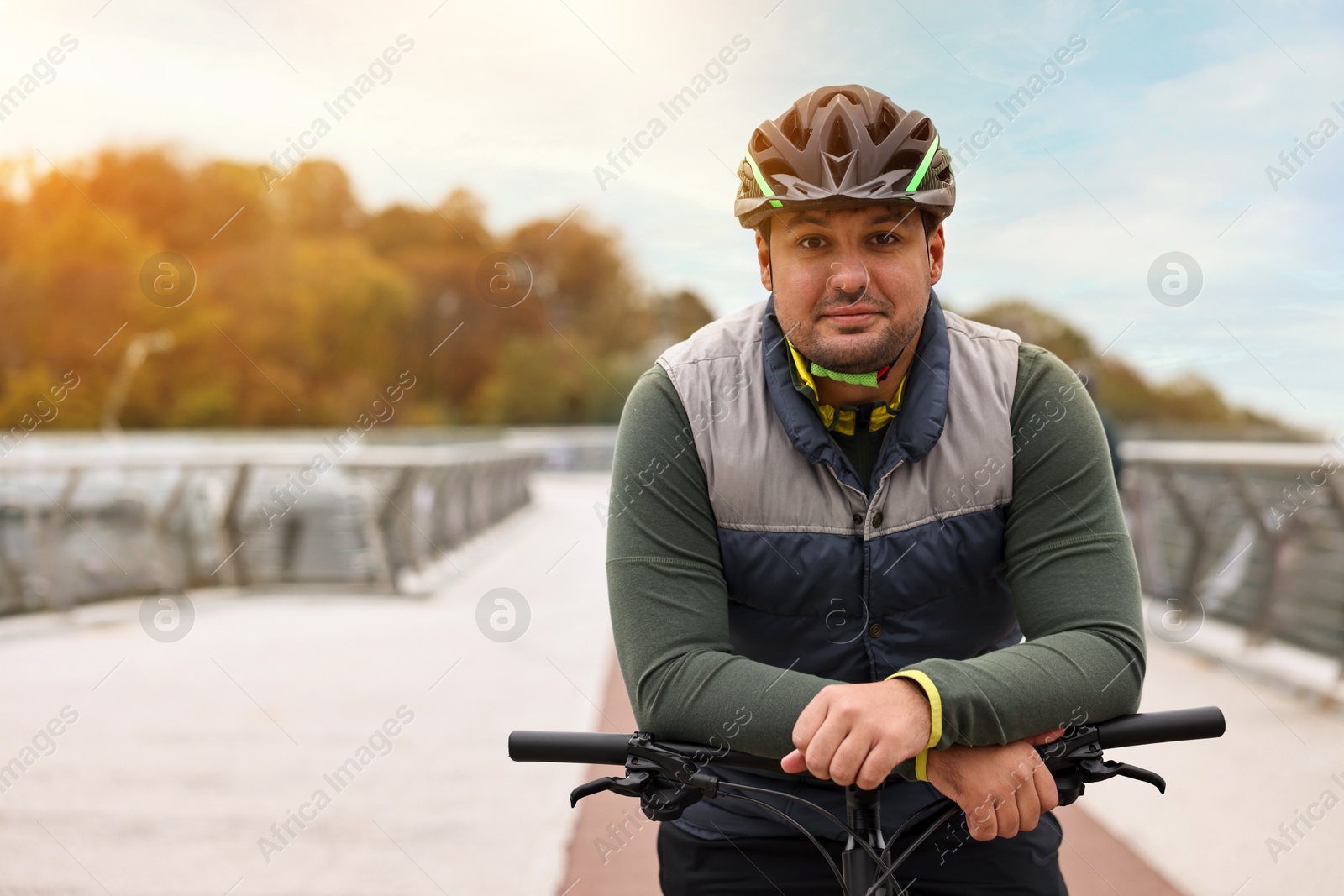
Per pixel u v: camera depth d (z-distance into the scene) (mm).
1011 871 1534
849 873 1322
